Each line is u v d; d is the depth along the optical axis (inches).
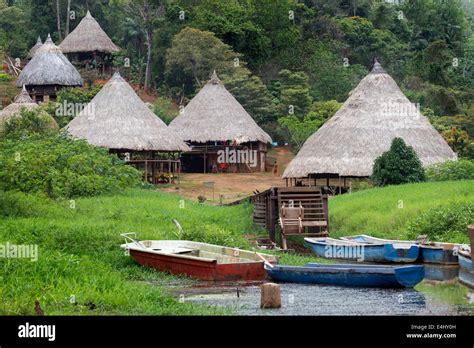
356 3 6875.0
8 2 7352.4
